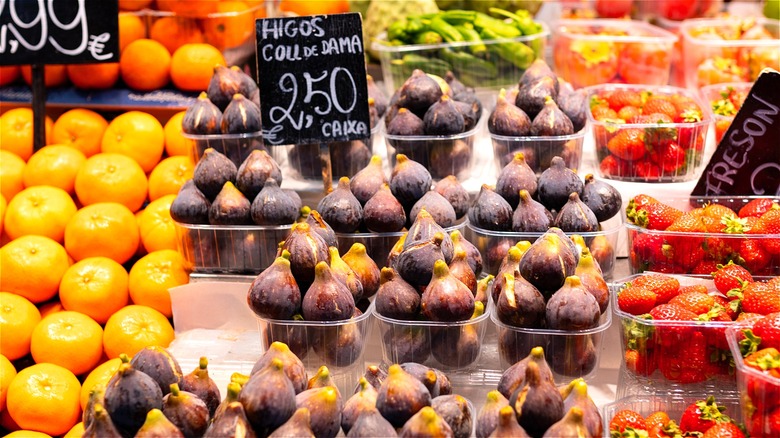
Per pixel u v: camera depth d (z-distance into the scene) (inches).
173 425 58.2
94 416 58.7
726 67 126.9
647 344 72.1
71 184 108.3
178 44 116.1
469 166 99.8
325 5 132.1
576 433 56.5
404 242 78.1
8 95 119.8
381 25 134.2
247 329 92.0
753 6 166.9
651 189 99.1
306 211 84.1
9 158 109.8
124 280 96.4
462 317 69.9
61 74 117.6
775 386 61.3
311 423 59.7
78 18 106.9
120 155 107.0
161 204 102.3
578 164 98.0
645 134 97.9
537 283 71.4
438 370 69.5
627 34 135.7
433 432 56.1
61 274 96.7
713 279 79.2
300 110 90.8
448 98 96.4
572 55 129.4
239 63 121.6
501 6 137.0
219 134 97.7
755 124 86.8
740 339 67.1
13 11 107.3
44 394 84.0
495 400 60.6
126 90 117.3
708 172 90.4
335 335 71.9
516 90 107.0
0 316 90.9
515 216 83.2
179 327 92.8
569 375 70.6
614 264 85.1
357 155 98.5
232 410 57.7
